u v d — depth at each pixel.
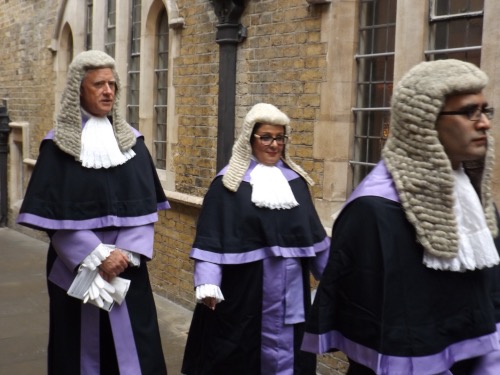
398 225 1.89
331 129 4.65
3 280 7.61
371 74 4.56
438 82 1.82
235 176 3.50
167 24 6.98
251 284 3.41
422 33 4.03
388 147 1.96
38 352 5.14
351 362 2.07
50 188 3.38
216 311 3.49
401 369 1.84
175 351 5.19
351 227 1.97
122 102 7.74
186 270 6.42
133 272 3.50
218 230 3.46
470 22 3.82
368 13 4.57
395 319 1.86
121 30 7.68
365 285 1.92
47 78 9.71
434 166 1.85
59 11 9.09
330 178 4.67
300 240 3.48
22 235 10.74
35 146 10.24
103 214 3.40
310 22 4.78
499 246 2.04
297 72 4.91
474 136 1.84
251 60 5.39
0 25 11.48
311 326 2.06
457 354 1.93
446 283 1.90
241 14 5.46
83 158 3.39
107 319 3.44
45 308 6.45
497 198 3.50
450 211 1.86
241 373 3.43
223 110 5.60
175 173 6.57
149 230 3.52
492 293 2.05
